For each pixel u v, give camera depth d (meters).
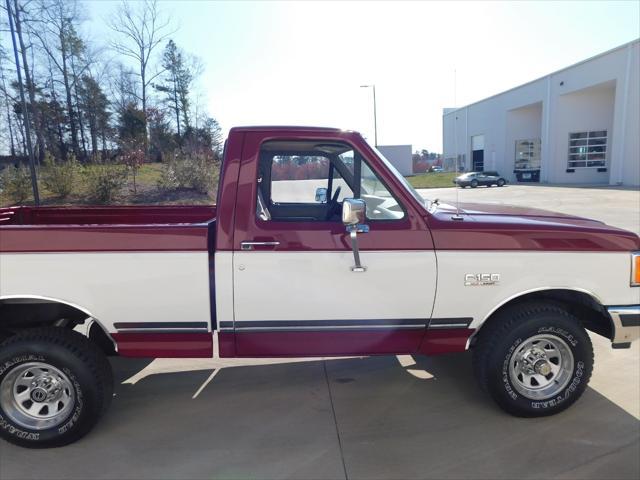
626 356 4.24
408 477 2.62
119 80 40.53
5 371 2.90
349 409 3.41
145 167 27.70
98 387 2.99
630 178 29.08
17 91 31.91
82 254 2.87
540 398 3.16
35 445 2.96
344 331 3.05
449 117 52.00
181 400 3.59
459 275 3.02
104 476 2.69
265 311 2.98
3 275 2.86
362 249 2.96
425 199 3.65
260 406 3.48
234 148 2.98
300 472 2.69
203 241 2.91
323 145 3.23
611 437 2.98
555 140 35.62
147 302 2.93
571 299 3.33
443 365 4.16
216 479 2.64
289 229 2.94
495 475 2.63
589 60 31.41
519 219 3.22
